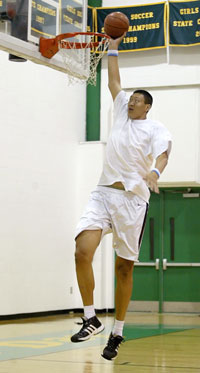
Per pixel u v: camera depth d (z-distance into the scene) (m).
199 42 18.05
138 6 18.66
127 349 9.66
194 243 18.59
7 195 15.28
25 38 8.45
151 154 7.11
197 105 17.92
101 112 19.52
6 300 15.14
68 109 18.44
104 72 19.55
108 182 7.10
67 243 18.06
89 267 6.75
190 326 14.10
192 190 18.67
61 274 17.69
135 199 7.07
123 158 7.05
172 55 18.44
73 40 9.36
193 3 18.23
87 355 8.88
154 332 12.59
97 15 19.05
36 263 16.44
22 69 16.09
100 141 18.72
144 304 18.91
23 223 15.92
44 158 17.00
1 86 15.22
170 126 18.02
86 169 18.75
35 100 16.67
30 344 10.27
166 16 18.41
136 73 18.73
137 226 7.07
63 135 18.08
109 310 18.44
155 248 18.89
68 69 9.11
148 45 18.45
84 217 6.99
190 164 17.66
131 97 7.16
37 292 16.47
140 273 19.05
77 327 13.48
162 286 18.77
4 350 9.42
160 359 8.51
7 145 15.36
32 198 16.36
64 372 7.19
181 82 18.20
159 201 18.95
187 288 18.56
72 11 9.49
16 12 8.43
